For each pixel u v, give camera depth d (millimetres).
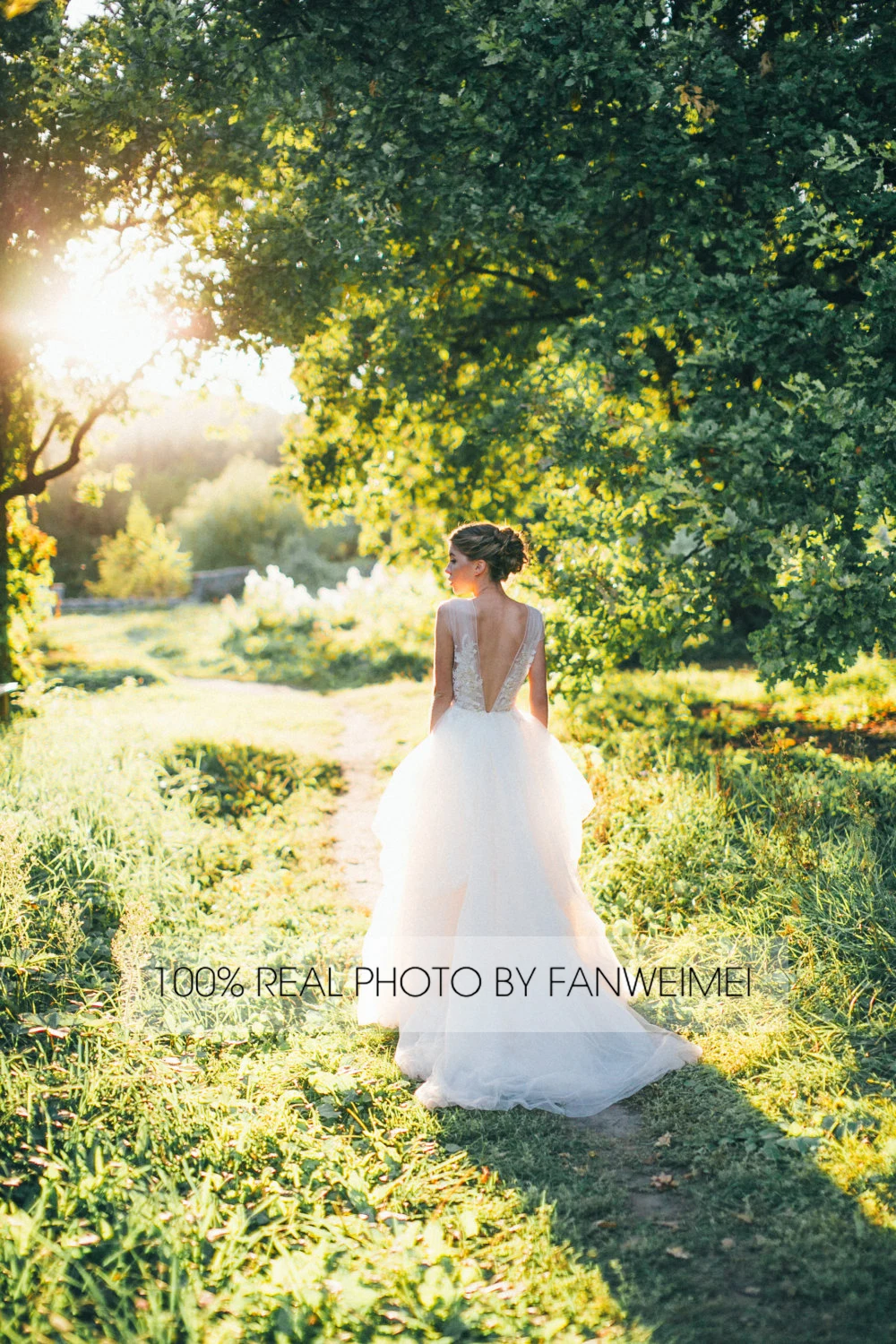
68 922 4301
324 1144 3201
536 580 7027
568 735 8711
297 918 5359
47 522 50188
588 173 6379
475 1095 3516
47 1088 3318
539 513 7223
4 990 3904
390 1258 2646
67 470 9078
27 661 10516
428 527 9656
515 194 6328
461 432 8492
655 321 6406
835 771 6582
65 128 6277
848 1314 2375
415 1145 3238
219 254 7000
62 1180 2898
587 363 6812
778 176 6074
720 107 6090
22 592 10305
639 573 6613
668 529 6543
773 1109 3334
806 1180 2912
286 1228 2787
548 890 3803
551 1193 2957
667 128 6086
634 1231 2752
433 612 14375
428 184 6441
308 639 20984
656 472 6164
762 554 6184
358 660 18797
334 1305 2447
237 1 5953
